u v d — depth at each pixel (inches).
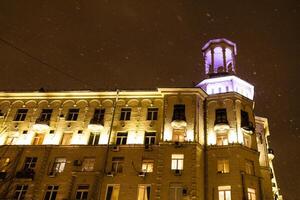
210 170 1514.5
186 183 1434.5
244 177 1467.8
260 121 1926.7
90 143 1670.8
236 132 1588.3
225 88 1788.9
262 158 1792.6
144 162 1567.4
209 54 2030.0
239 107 1681.8
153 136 1641.2
